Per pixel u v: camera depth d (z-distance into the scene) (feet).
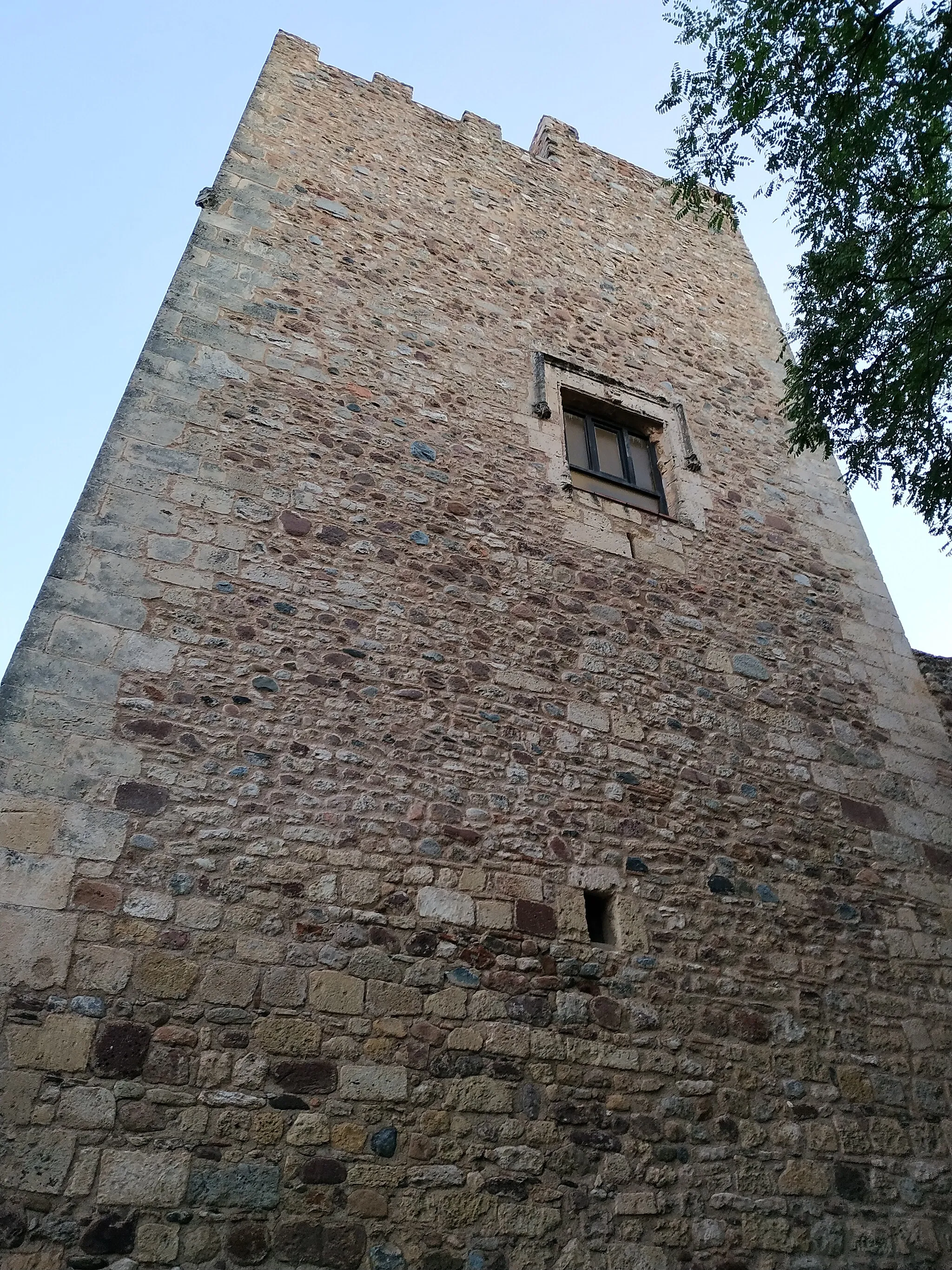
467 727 15.81
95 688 13.39
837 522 24.36
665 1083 13.79
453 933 13.62
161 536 15.37
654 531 21.09
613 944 14.80
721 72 19.86
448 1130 12.09
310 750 14.26
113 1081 10.75
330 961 12.62
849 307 21.04
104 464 15.71
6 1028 10.61
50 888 11.62
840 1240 13.57
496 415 20.93
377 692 15.40
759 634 20.58
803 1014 15.53
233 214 21.29
